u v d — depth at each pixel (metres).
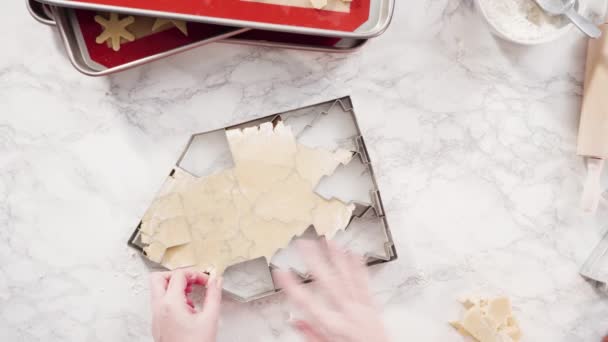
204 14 0.67
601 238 0.81
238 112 0.78
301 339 0.80
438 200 0.80
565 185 0.80
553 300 0.81
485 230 0.80
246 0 0.67
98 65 0.69
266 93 0.78
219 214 0.75
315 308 0.78
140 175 0.77
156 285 0.72
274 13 0.68
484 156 0.80
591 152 0.73
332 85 0.78
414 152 0.79
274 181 0.75
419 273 0.80
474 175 0.80
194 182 0.74
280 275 0.77
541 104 0.79
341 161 0.75
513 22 0.74
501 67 0.79
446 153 0.80
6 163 0.76
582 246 0.81
